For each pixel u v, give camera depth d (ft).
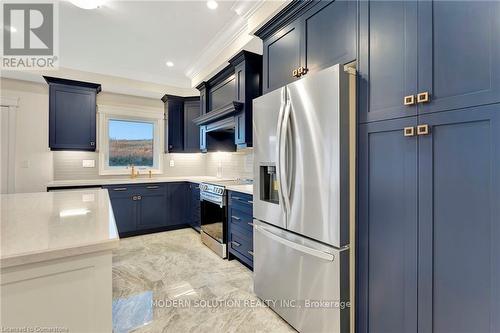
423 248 3.84
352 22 4.88
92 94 12.92
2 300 2.63
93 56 11.27
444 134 3.59
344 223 4.70
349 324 4.83
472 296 3.36
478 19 3.25
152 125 15.67
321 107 4.90
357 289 4.80
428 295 3.80
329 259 4.79
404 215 4.08
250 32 7.73
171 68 12.77
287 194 5.64
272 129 6.25
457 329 3.50
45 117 12.48
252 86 9.82
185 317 6.18
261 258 6.79
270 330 5.73
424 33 3.77
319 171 4.97
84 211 4.83
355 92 4.77
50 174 12.60
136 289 7.48
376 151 4.47
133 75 13.32
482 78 3.22
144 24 8.68
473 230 3.34
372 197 4.55
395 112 4.15
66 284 2.91
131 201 12.80
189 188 14.17
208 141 13.01
